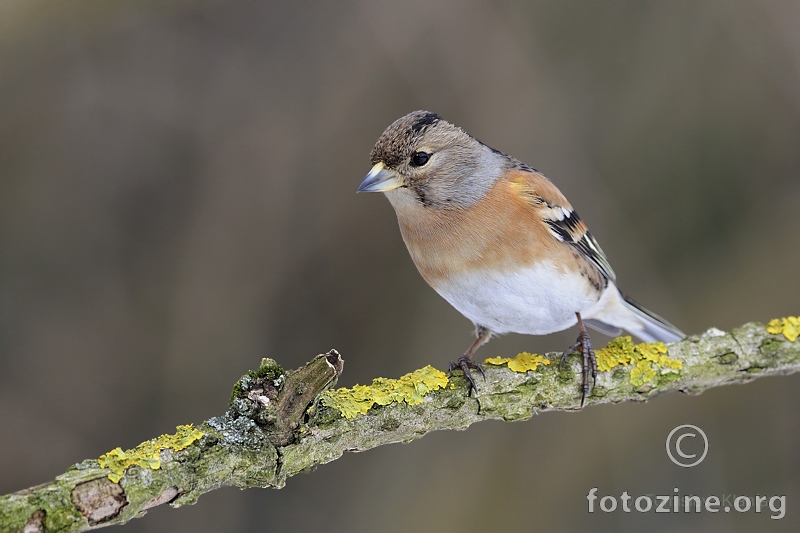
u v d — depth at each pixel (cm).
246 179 1215
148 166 1219
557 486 1142
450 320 1190
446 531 1113
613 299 828
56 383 1154
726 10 1269
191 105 1223
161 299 1199
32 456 1116
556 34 1240
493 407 617
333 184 1215
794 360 694
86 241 1202
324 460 535
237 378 1175
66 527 416
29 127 1198
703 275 1243
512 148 1209
